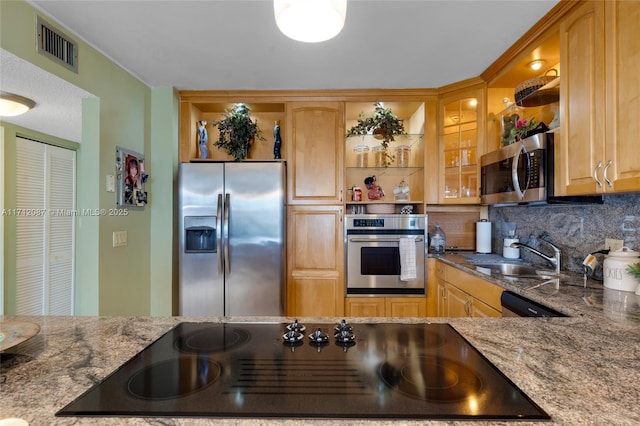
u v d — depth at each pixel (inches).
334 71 100.0
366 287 112.3
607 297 56.2
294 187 115.3
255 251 106.4
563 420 21.4
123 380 27.1
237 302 106.3
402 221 112.1
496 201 90.9
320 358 31.7
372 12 70.6
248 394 25.1
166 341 36.1
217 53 88.6
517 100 84.7
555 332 38.2
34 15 68.1
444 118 113.9
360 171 129.0
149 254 109.7
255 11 70.3
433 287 111.0
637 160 49.4
